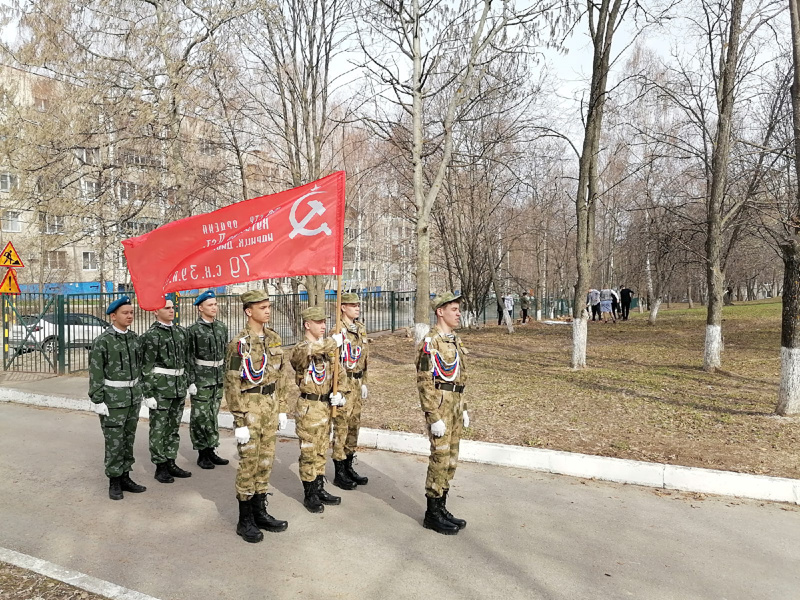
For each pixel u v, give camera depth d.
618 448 6.62
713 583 3.83
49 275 26.88
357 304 6.15
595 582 3.84
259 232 6.04
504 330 24.06
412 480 6.00
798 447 6.50
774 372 11.59
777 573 3.97
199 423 6.49
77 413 9.42
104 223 16.09
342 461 5.79
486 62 12.01
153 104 14.38
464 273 23.98
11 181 15.85
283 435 7.96
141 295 6.47
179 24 14.42
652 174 21.81
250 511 4.60
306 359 5.24
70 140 14.41
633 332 21.36
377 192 28.23
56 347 12.81
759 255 31.05
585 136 12.09
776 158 11.67
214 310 6.69
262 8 14.15
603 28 11.70
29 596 3.62
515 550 4.32
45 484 5.91
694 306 47.41
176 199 15.40
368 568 4.04
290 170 16.19
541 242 30.94
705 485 5.56
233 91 16.64
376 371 12.69
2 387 11.05
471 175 21.72
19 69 16.05
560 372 12.09
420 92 11.79
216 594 3.68
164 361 6.07
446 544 4.43
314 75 15.34
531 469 6.30
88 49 14.57
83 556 4.24
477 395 9.74
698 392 9.67
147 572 3.99
